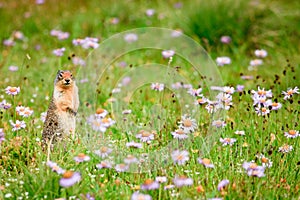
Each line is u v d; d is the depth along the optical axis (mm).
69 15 17672
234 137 9883
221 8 15789
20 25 17125
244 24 15477
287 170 8609
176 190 7941
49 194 7750
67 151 8938
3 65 13609
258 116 10133
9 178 8289
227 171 8398
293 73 12484
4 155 9242
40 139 9586
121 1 18078
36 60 14609
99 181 8250
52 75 12781
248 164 7895
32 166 8508
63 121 9133
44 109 11453
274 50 14781
